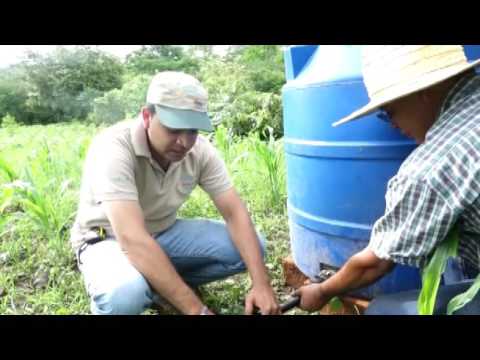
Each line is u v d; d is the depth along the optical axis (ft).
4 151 17.39
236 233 5.39
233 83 22.84
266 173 9.98
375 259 3.64
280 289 6.39
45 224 7.39
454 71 3.20
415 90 3.25
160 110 4.51
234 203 5.47
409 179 3.19
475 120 3.05
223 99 20.99
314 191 5.11
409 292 4.36
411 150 4.42
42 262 7.20
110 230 5.31
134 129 4.91
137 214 4.63
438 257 3.28
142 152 4.86
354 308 5.20
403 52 3.41
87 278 4.98
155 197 5.30
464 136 3.02
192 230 5.75
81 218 5.43
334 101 4.63
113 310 4.65
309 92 4.84
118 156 4.72
